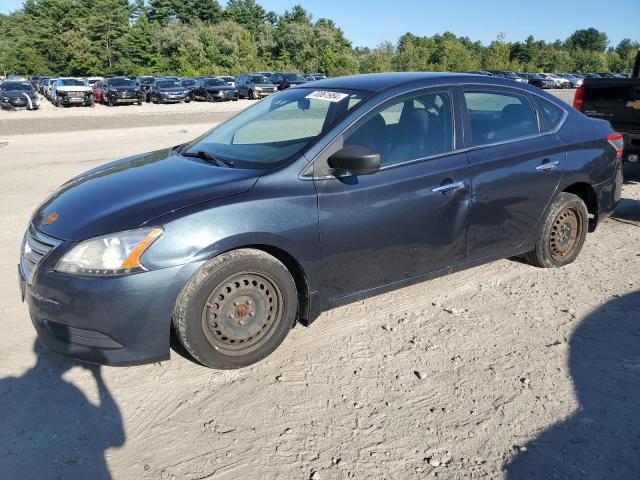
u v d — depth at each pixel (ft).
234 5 329.11
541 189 14.34
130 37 237.45
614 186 16.31
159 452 8.62
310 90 13.67
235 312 10.37
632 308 13.32
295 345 11.71
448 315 13.05
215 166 11.68
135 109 93.15
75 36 236.02
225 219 9.94
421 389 10.18
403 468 8.27
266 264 10.44
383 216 11.64
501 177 13.39
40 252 10.03
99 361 9.62
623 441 8.82
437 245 12.67
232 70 233.55
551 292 14.24
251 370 10.80
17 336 12.03
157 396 10.00
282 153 11.41
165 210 9.79
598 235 19.06
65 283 9.35
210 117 72.33
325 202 10.96
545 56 291.58
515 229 14.19
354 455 8.54
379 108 12.00
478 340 11.91
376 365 10.96
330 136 11.32
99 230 9.59
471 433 9.02
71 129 56.70
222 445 8.77
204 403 9.80
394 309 13.34
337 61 232.53
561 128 15.06
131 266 9.33
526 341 11.85
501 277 15.21
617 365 10.93
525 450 8.63
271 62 250.16
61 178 28.96
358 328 12.44
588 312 13.14
